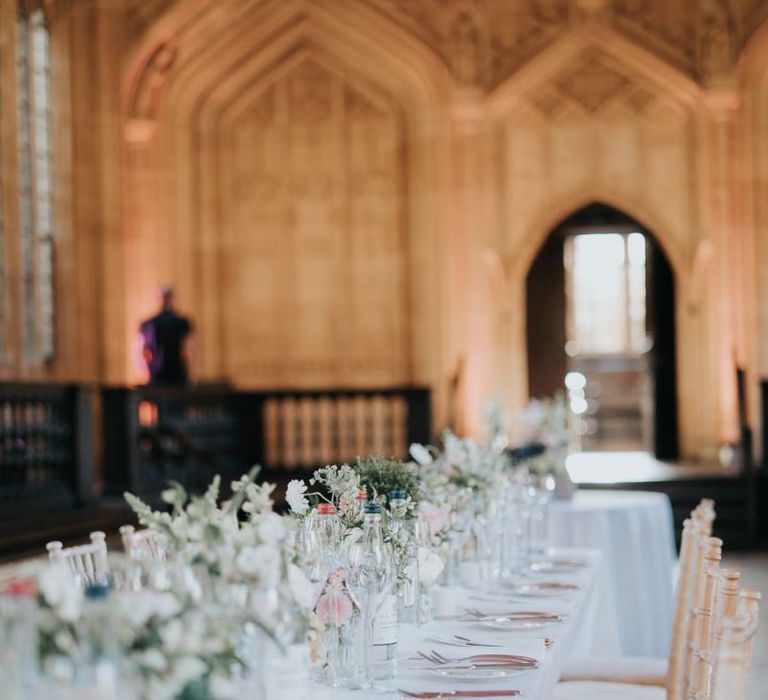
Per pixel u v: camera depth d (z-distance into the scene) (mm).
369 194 18953
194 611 2793
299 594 3055
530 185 18812
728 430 18562
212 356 18922
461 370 18219
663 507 10219
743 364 18469
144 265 17750
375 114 18953
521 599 5457
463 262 18609
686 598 5867
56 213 16375
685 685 5109
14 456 12242
